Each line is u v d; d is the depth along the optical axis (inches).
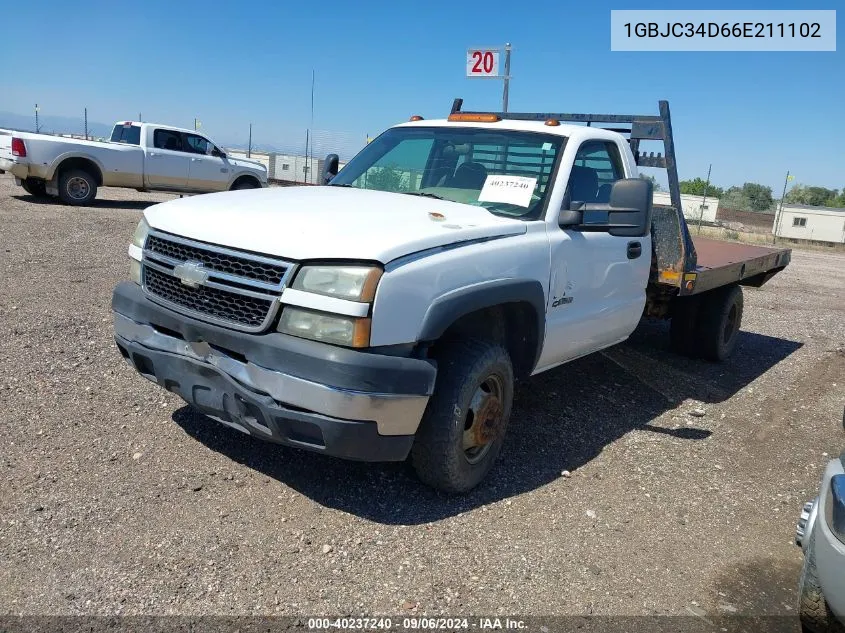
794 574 136.6
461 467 145.7
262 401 127.2
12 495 135.2
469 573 125.7
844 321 408.2
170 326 140.9
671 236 221.9
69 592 111.0
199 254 138.3
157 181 635.5
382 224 137.6
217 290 134.0
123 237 434.6
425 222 143.3
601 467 175.3
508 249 151.6
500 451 176.6
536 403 215.2
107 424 168.2
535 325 164.9
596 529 145.4
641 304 215.8
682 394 240.5
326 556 126.3
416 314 129.1
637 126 224.8
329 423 123.6
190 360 137.4
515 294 151.5
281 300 126.2
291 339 126.0
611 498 159.6
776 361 299.4
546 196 171.8
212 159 674.8
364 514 141.2
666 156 218.5
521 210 170.6
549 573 128.4
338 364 121.3
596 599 122.3
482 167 184.9
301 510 140.3
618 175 201.9
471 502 150.6
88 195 593.0
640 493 163.5
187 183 660.1
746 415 225.8
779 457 193.8
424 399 130.6
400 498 148.6
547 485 162.7
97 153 589.9
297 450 164.2
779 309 433.1
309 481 151.3
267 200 157.3
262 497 143.5
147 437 163.6
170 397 186.9
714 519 155.3
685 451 190.9
